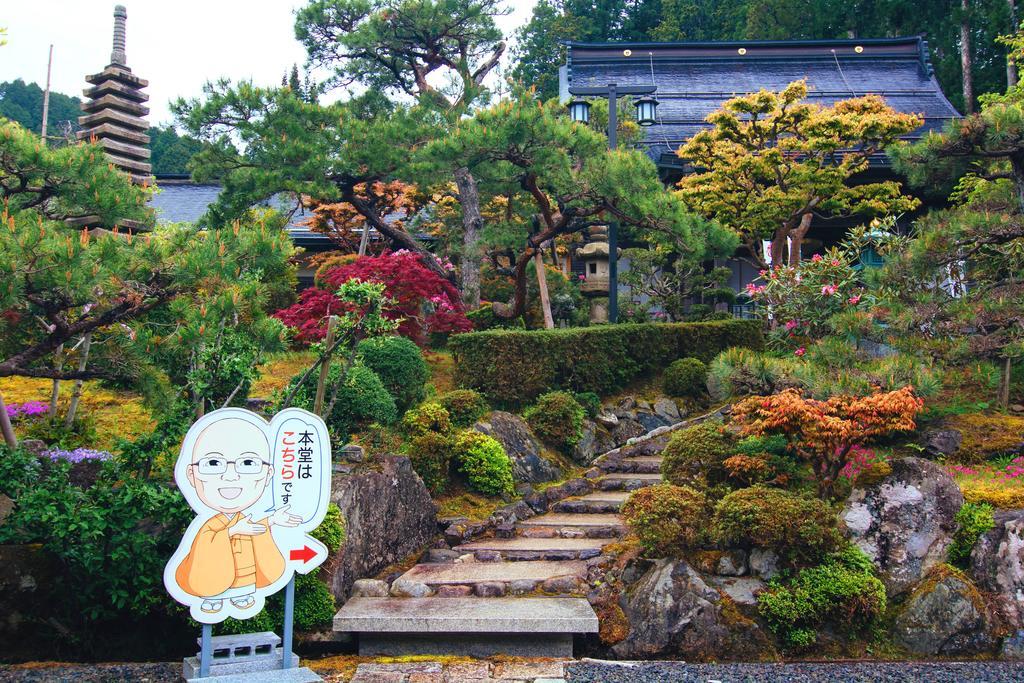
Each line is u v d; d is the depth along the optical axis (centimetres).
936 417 962
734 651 663
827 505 719
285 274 1341
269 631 650
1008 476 838
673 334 1236
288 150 1197
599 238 1555
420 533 829
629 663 643
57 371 714
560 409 1028
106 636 675
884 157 1619
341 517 717
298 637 674
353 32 1419
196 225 1127
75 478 757
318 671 622
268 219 1214
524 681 598
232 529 555
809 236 1778
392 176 1295
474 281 1387
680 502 709
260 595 559
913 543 721
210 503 550
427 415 931
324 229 1555
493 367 1067
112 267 641
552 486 945
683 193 1443
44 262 616
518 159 1130
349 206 1538
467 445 920
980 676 621
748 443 838
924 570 716
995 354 891
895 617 693
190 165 1259
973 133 906
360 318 725
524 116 1070
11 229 611
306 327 1078
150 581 632
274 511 568
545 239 1207
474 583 727
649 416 1128
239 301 688
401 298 1109
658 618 679
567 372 1127
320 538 689
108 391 1045
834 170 1353
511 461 941
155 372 770
